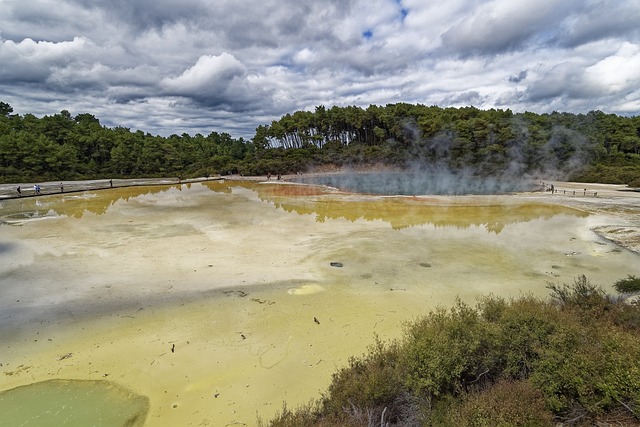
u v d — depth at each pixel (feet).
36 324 36.81
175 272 51.37
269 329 36.01
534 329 24.70
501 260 57.16
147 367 29.89
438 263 55.88
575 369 20.66
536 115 237.86
